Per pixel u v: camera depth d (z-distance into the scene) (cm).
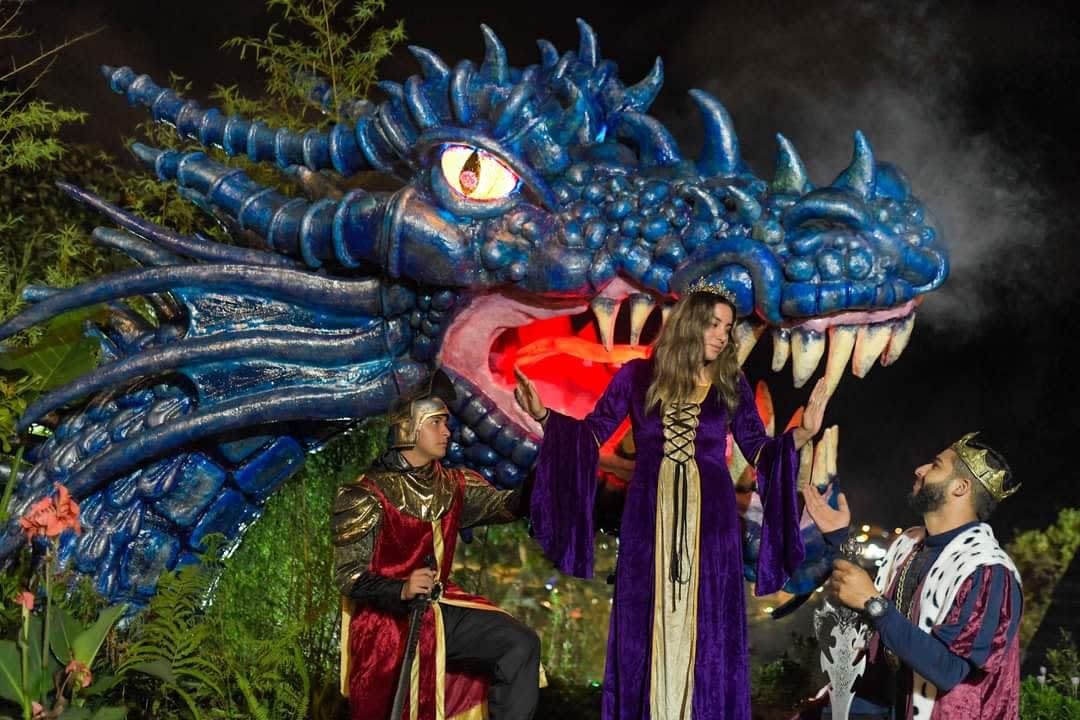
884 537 1019
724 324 402
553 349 462
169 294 521
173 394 489
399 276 447
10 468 516
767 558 399
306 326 472
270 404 465
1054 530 999
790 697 656
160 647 475
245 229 493
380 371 465
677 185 427
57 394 474
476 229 434
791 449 398
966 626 361
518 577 791
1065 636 793
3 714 423
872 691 405
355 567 423
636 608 394
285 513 593
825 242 407
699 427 402
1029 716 571
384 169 464
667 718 383
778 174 426
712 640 389
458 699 433
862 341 419
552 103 441
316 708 503
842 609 393
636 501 399
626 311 483
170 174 506
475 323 448
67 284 632
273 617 554
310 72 659
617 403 411
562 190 433
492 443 452
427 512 430
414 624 410
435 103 451
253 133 500
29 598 404
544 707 609
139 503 491
